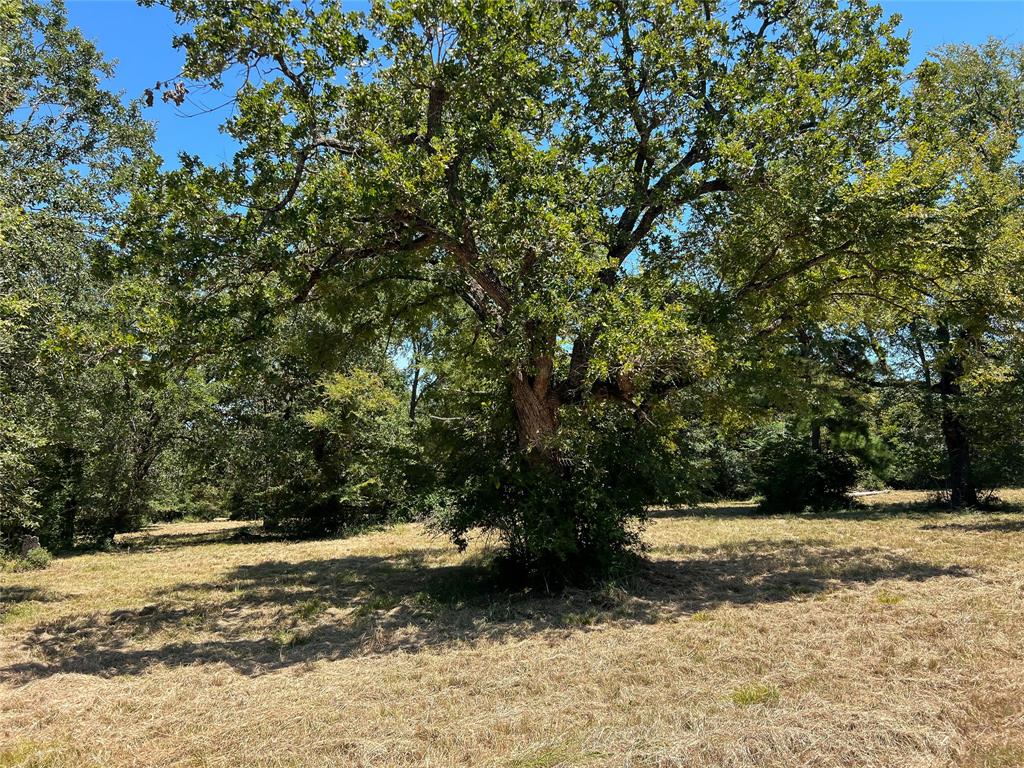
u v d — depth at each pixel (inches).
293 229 317.1
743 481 1316.4
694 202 447.2
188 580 550.6
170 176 309.1
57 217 518.9
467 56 347.3
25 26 573.0
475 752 178.2
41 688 252.7
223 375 350.9
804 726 178.4
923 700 195.8
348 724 201.3
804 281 464.4
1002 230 430.0
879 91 396.8
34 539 706.8
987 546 508.1
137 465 917.8
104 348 316.8
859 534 640.4
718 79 414.6
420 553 673.6
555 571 407.5
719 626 304.3
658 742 174.1
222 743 192.4
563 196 348.5
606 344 340.5
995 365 609.0
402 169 314.8
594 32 435.8
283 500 940.0
